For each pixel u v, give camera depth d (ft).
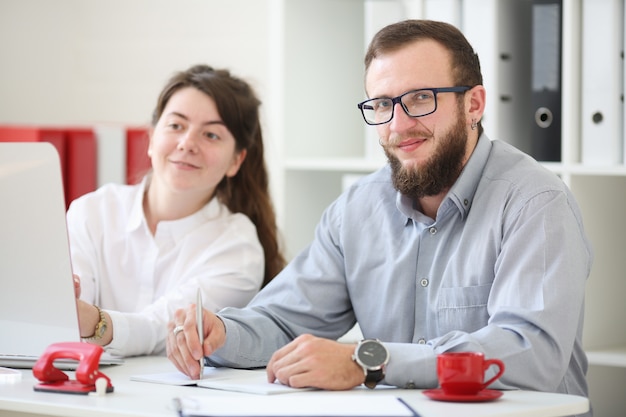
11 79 13.92
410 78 6.68
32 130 11.06
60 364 6.52
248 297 8.80
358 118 11.82
